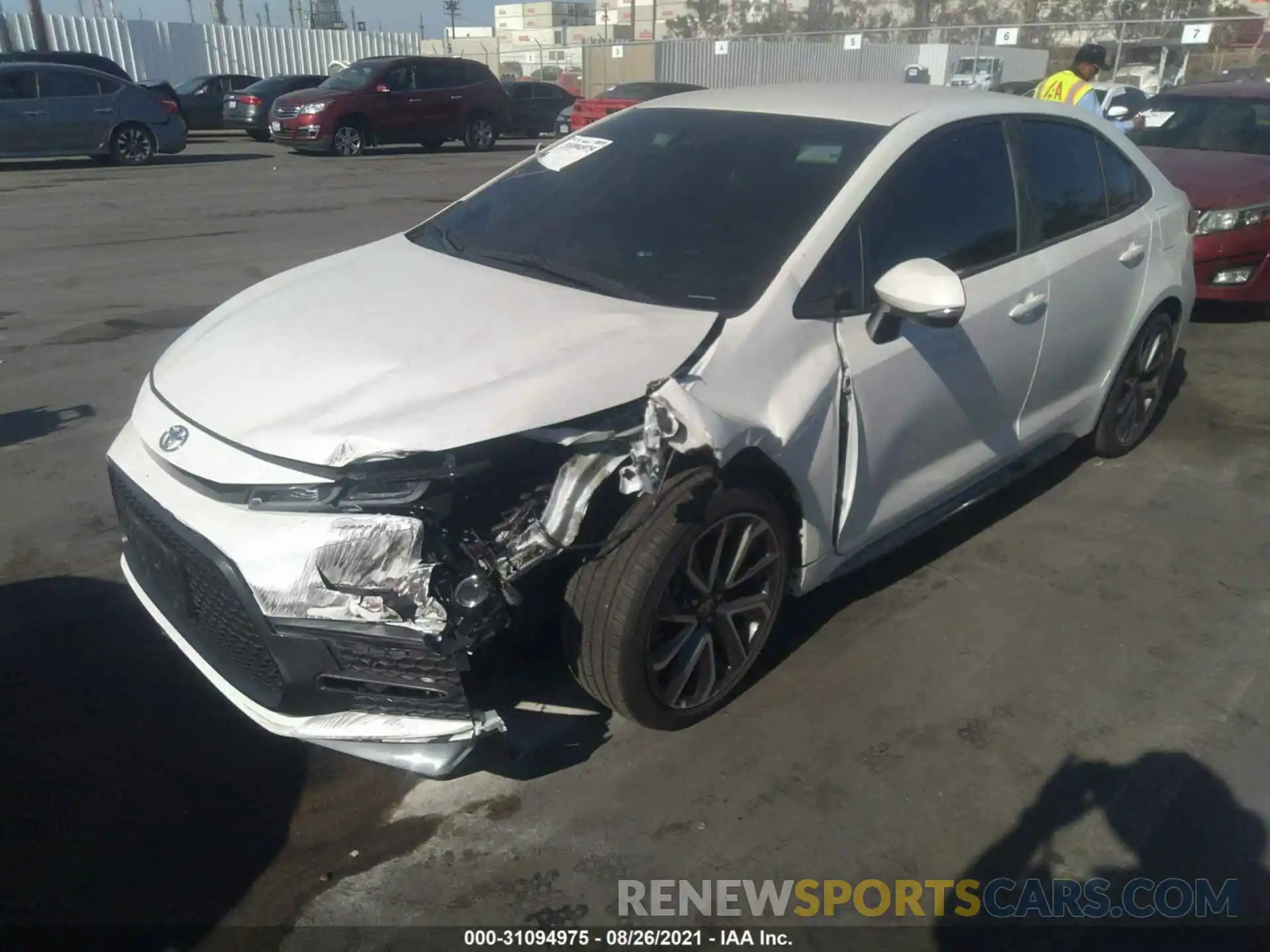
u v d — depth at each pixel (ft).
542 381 8.93
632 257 11.07
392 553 8.20
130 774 9.78
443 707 8.66
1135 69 72.23
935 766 10.12
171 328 23.07
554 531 8.64
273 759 10.04
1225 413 19.20
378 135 64.49
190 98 76.18
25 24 89.10
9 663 11.29
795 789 9.77
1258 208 22.30
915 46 84.74
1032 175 13.28
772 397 9.78
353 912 8.41
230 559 8.46
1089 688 11.34
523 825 9.29
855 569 11.73
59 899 8.43
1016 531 14.75
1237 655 11.99
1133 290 15.11
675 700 10.05
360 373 9.25
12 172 50.70
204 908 8.41
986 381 12.35
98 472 15.89
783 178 11.43
